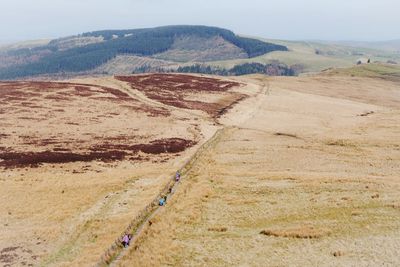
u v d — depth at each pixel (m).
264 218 40.16
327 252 31.81
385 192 46.06
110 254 32.59
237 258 31.80
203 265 30.92
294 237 35.19
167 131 87.50
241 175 56.56
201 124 95.56
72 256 35.09
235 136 84.88
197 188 50.06
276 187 50.06
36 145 71.81
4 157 64.25
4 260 34.78
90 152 69.56
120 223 40.75
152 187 52.09
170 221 39.44
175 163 64.75
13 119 88.75
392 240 32.91
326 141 80.44
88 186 53.22
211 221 39.84
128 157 68.25
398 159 65.44
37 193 50.69
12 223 42.41
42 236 39.22
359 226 36.44
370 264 29.31
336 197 45.03
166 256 32.53
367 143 77.31
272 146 76.25
